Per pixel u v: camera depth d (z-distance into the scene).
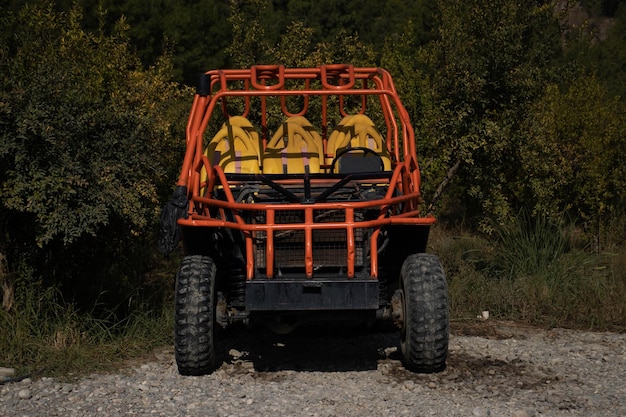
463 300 9.09
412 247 7.13
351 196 6.89
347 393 6.10
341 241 6.54
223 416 5.59
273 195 6.80
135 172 7.49
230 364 6.96
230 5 11.64
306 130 7.73
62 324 7.37
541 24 10.44
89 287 8.34
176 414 5.63
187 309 6.43
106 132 7.42
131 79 9.87
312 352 7.38
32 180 6.91
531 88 10.23
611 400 5.95
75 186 7.11
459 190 13.28
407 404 5.83
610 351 7.44
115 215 7.89
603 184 12.62
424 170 10.35
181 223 6.49
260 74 7.98
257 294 6.18
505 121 10.28
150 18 34.25
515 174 11.11
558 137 12.63
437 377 6.52
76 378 6.51
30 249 7.79
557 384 6.36
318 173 7.29
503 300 9.05
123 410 5.73
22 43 8.58
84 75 8.88
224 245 6.99
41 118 7.02
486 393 6.11
